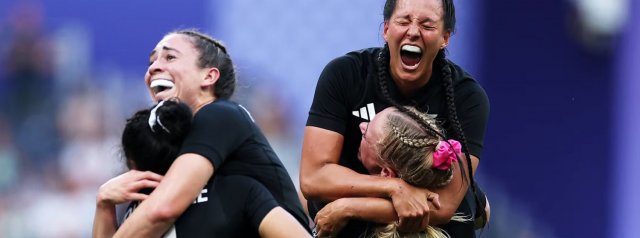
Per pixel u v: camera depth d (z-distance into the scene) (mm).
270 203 11266
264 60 31422
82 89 31703
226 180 11367
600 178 32125
